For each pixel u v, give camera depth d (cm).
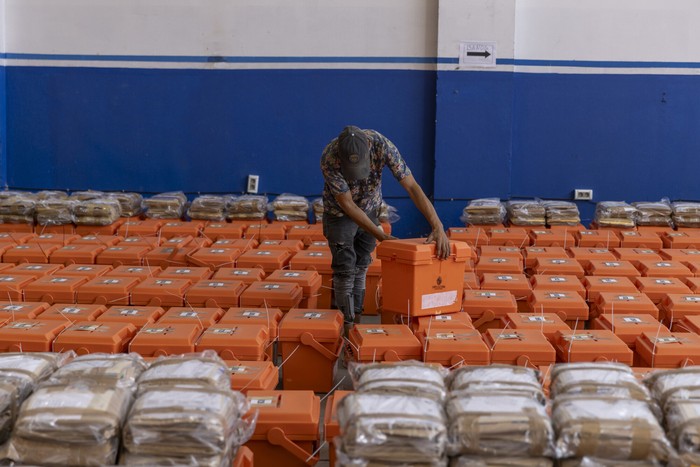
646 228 748
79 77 855
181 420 270
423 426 267
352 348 438
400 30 830
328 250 637
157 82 850
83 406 273
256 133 853
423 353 419
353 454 268
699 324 467
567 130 841
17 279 538
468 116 825
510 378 306
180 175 863
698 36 827
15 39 855
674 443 273
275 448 343
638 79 833
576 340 425
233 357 416
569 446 268
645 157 845
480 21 811
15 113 866
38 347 422
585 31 827
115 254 625
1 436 280
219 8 835
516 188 850
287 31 834
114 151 864
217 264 613
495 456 270
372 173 505
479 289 530
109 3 842
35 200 759
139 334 424
